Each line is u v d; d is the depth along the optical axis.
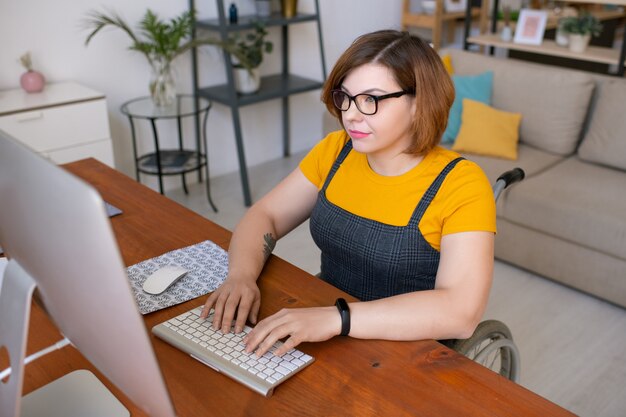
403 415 0.93
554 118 3.15
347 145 1.42
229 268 1.30
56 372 1.04
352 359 1.06
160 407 0.74
